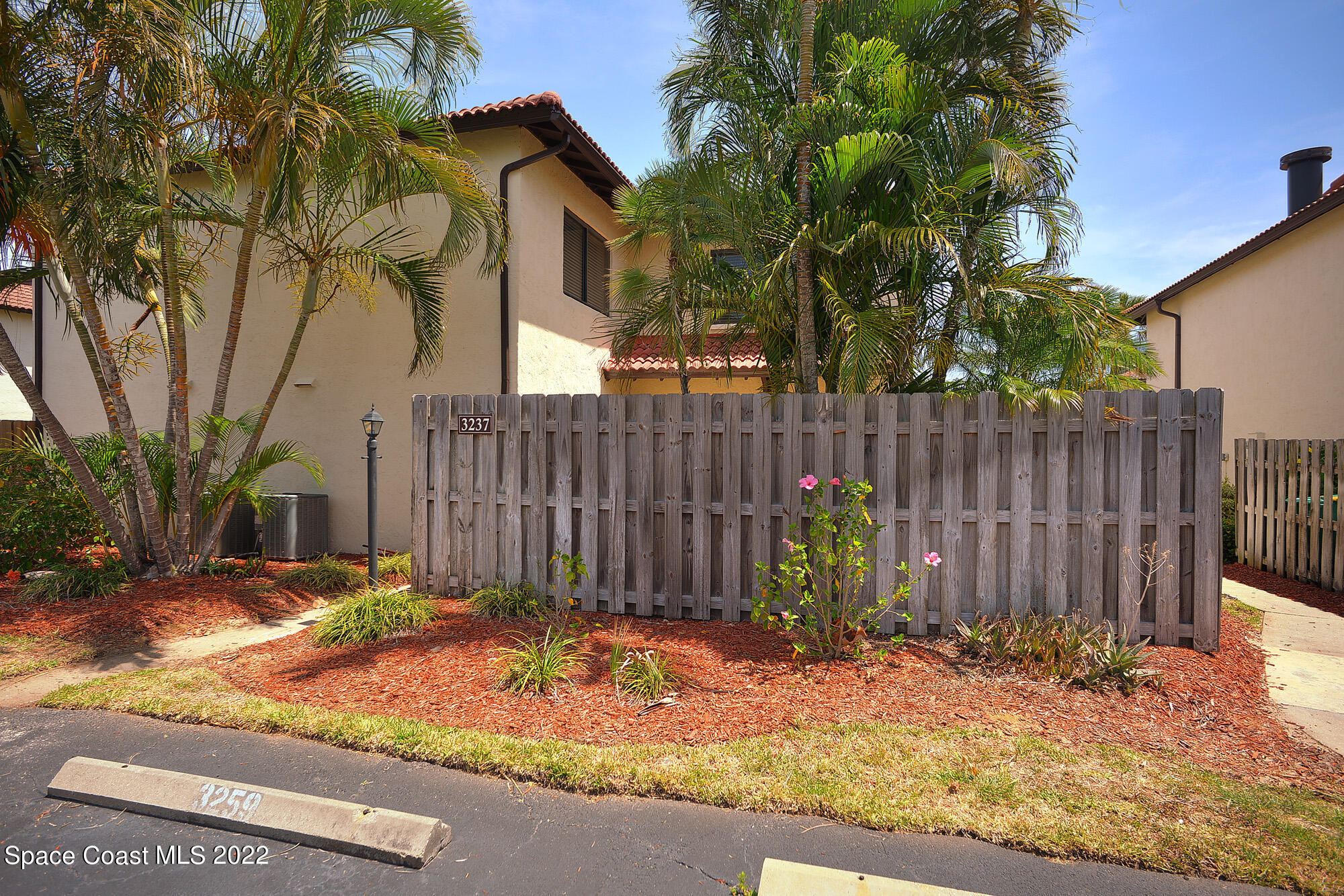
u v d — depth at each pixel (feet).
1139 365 28.09
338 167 23.15
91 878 8.46
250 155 22.43
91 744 11.97
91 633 17.78
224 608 20.33
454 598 21.08
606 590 19.69
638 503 19.35
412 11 21.45
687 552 19.16
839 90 19.84
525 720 12.45
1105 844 8.67
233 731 12.41
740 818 9.53
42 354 34.94
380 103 22.39
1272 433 38.34
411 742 11.59
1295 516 25.89
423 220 30.17
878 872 8.35
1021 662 14.87
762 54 22.48
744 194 20.53
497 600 19.12
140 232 23.34
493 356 29.22
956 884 8.12
